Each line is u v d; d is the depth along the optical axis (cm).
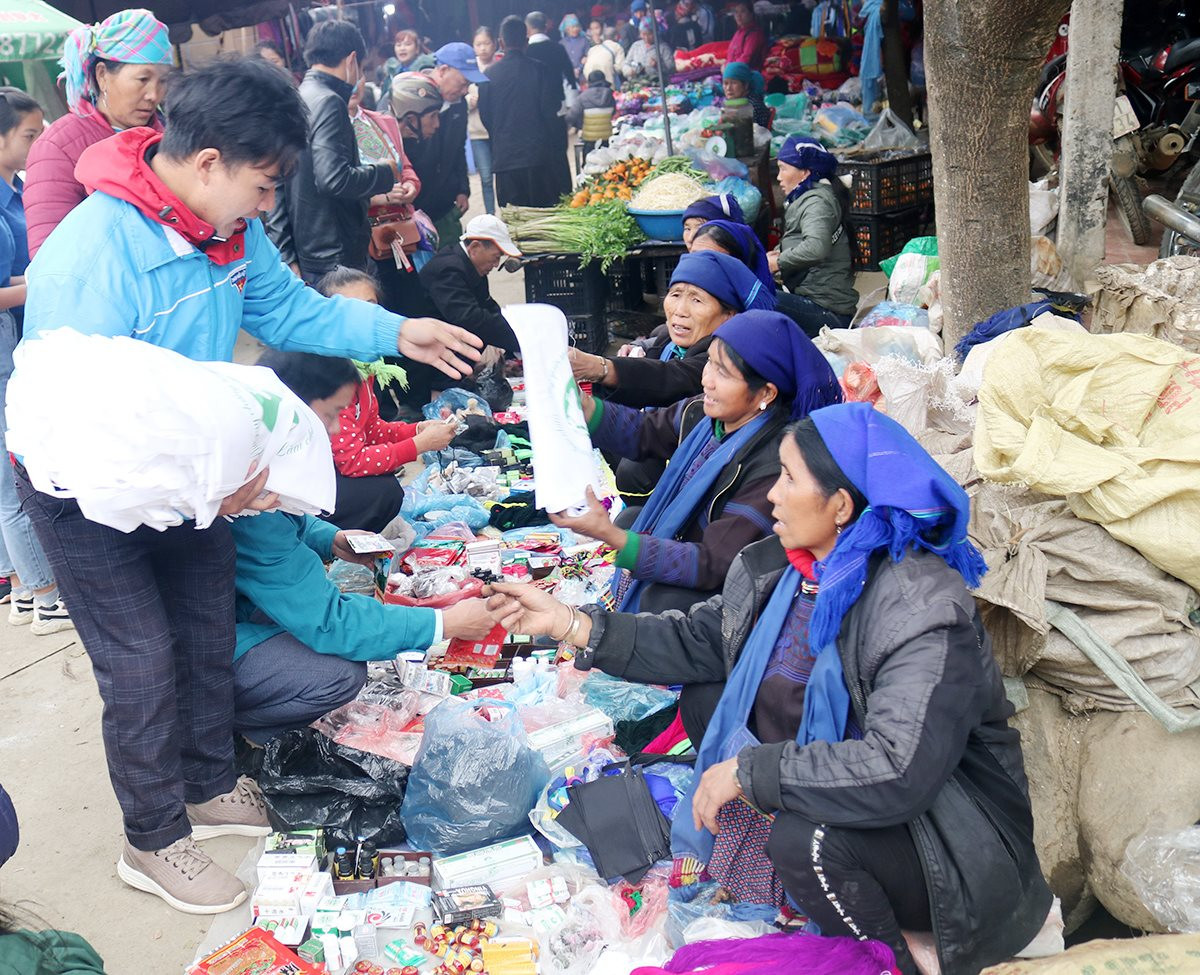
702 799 251
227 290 292
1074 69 594
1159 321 447
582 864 299
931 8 441
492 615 297
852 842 239
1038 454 309
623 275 826
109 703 286
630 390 391
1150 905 262
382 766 314
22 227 459
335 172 591
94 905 307
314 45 589
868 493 239
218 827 330
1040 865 277
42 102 733
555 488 293
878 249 895
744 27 1333
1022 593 300
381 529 457
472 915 282
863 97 1236
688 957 254
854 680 244
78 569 274
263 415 265
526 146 954
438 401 615
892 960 246
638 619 293
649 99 1234
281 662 324
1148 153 982
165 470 247
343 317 336
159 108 397
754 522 314
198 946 291
